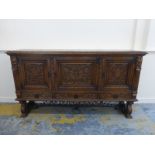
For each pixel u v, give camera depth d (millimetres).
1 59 2488
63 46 2432
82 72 2049
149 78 2557
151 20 2262
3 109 2502
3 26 2344
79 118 2281
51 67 2027
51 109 2520
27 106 2393
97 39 2400
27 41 2414
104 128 2059
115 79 2080
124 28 2348
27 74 2074
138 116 2330
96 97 2158
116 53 1927
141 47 2404
